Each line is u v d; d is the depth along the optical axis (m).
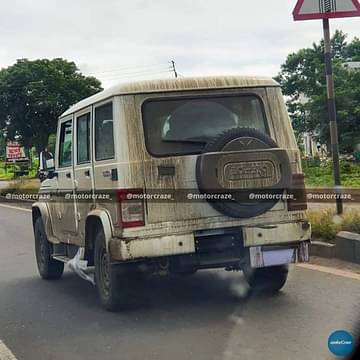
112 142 5.09
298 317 4.76
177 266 5.02
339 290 5.51
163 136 5.02
